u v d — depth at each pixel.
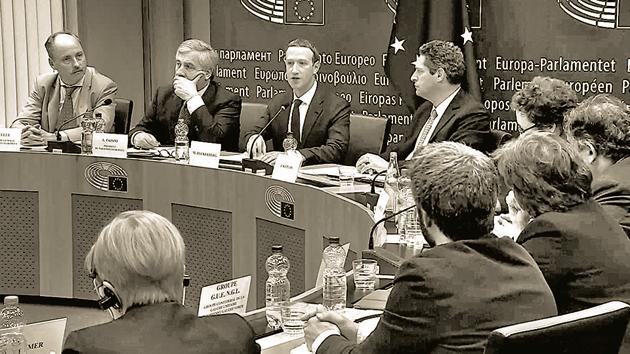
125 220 2.00
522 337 1.93
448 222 2.17
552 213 2.55
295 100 5.47
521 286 2.11
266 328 2.60
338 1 6.61
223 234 4.67
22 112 5.88
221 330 2.00
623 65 5.68
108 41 7.41
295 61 5.38
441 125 4.84
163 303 1.98
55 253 5.06
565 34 5.82
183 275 2.03
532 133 2.65
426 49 4.84
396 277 2.14
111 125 5.78
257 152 5.05
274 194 4.36
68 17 7.16
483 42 6.08
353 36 6.59
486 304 2.06
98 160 4.95
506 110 6.07
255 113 5.84
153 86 7.62
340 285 2.74
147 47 7.57
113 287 1.97
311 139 5.38
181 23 7.56
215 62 5.62
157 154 5.16
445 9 5.98
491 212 2.18
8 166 5.02
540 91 3.89
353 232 3.78
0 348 2.30
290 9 6.80
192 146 4.82
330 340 2.32
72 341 1.90
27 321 4.86
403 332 2.08
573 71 5.83
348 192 4.21
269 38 6.93
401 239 3.46
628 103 5.70
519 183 2.59
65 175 5.00
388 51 6.21
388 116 6.52
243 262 4.58
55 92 5.84
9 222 5.07
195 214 4.77
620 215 2.90
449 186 2.15
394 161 4.09
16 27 6.88
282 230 4.34
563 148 2.56
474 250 2.15
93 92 5.80
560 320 2.02
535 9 5.88
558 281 2.50
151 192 4.88
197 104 5.52
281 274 3.17
